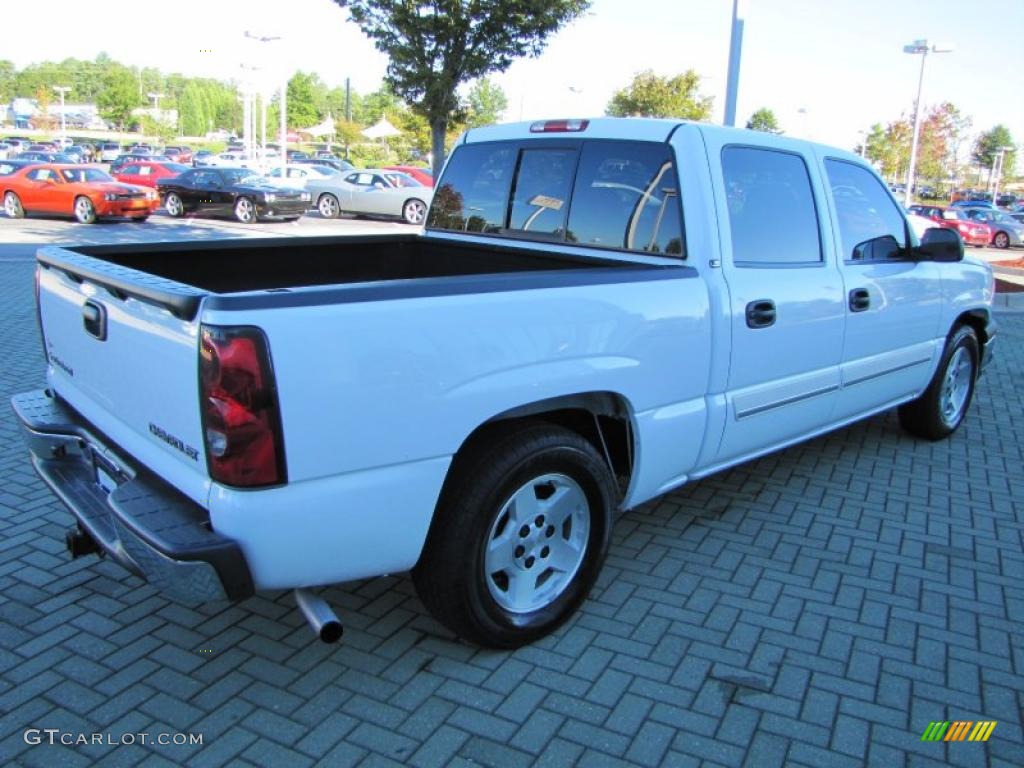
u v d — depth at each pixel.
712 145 3.81
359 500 2.64
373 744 2.77
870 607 3.69
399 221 25.53
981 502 4.92
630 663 3.23
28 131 92.44
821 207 4.40
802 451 5.77
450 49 12.64
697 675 3.17
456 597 3.03
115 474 3.07
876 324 4.80
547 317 3.04
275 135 82.25
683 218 3.73
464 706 2.96
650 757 2.74
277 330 2.40
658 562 4.07
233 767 2.65
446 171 4.95
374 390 2.60
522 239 4.48
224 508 2.45
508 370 2.95
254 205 22.72
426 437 2.75
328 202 26.03
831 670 3.22
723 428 3.89
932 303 5.32
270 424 2.42
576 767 2.69
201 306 2.40
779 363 4.12
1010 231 28.73
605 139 4.07
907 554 4.22
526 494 3.19
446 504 2.97
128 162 27.78
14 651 3.22
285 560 2.57
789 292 4.09
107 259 3.75
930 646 3.40
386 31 12.75
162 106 118.69
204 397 2.42
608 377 3.27
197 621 3.46
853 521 4.61
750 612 3.63
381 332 2.60
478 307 2.84
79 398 3.38
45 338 3.69
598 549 3.47
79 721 2.84
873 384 4.96
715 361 3.75
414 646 3.32
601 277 3.26
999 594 3.84
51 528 4.25
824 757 2.76
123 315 2.83
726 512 4.68
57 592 3.65
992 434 6.29
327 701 2.97
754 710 2.97
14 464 5.05
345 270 4.71
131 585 3.73
